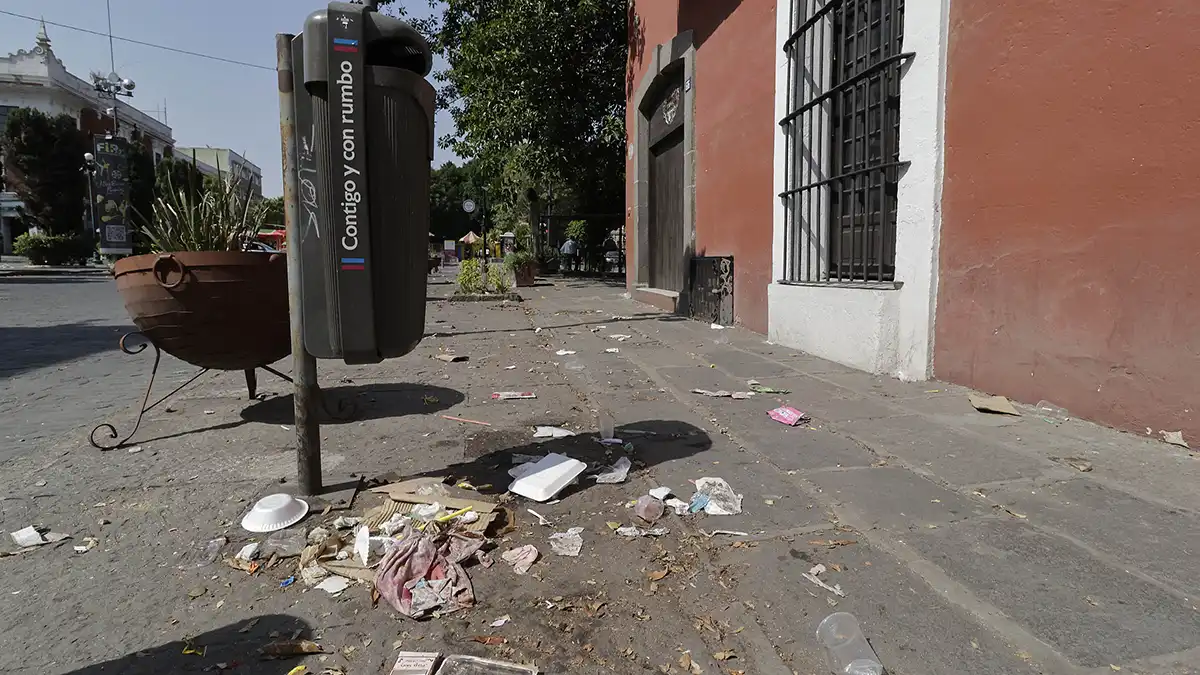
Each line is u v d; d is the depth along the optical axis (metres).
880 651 1.82
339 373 5.76
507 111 16.84
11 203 43.81
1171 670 1.71
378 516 2.67
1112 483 2.91
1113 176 3.48
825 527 2.58
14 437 3.94
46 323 10.29
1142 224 3.34
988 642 1.85
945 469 3.16
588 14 16.09
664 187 12.10
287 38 2.62
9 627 1.98
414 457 3.47
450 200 71.06
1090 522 2.55
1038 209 3.94
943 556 2.33
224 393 5.02
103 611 2.07
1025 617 1.96
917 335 4.96
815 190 6.43
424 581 2.19
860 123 5.88
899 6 5.20
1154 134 3.27
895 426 3.87
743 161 8.12
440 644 1.90
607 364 6.04
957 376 4.67
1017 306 4.12
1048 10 3.82
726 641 1.91
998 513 2.66
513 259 18.45
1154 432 3.34
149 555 2.42
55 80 40.88
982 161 4.35
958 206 4.58
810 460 3.35
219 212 4.04
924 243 4.84
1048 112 3.85
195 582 2.24
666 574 2.28
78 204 34.12
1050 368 3.92
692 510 2.76
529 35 16.02
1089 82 3.59
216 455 3.52
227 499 2.92
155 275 3.62
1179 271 3.19
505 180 25.59
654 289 12.25
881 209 5.25
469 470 3.28
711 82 9.21
